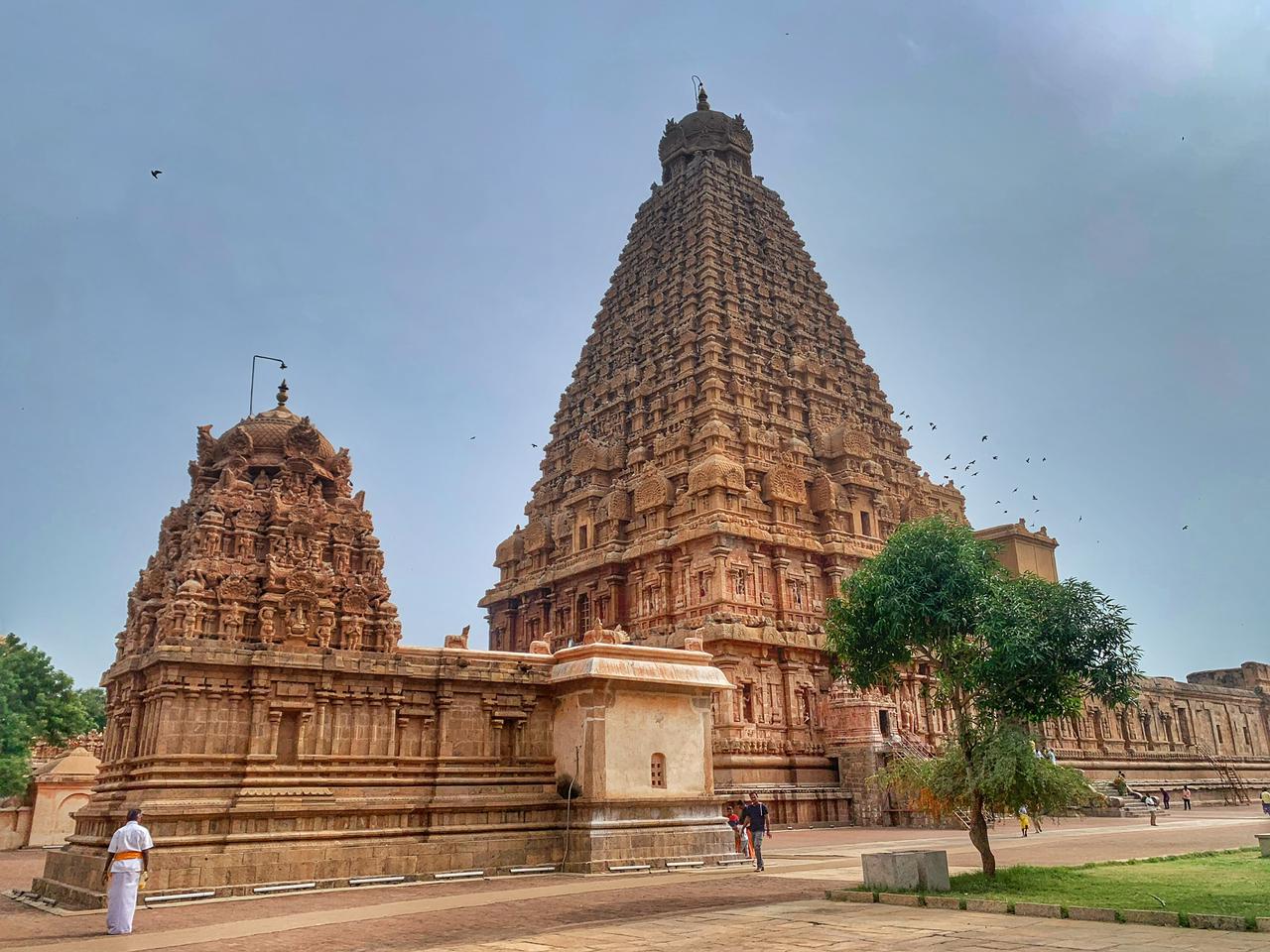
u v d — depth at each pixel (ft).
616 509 250.37
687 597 225.76
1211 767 313.53
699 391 257.34
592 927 70.28
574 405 303.48
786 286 300.61
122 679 117.29
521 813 116.88
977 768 91.40
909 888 82.69
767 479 240.32
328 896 95.04
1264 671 379.14
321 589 115.96
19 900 107.76
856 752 205.16
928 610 99.96
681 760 124.98
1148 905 69.77
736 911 76.23
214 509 115.85
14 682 221.25
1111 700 97.19
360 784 109.40
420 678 116.88
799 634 220.64
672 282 290.35
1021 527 291.17
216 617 109.91
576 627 254.47
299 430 129.29
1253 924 60.70
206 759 102.37
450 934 69.72
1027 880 88.07
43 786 208.44
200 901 91.97
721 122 329.93
